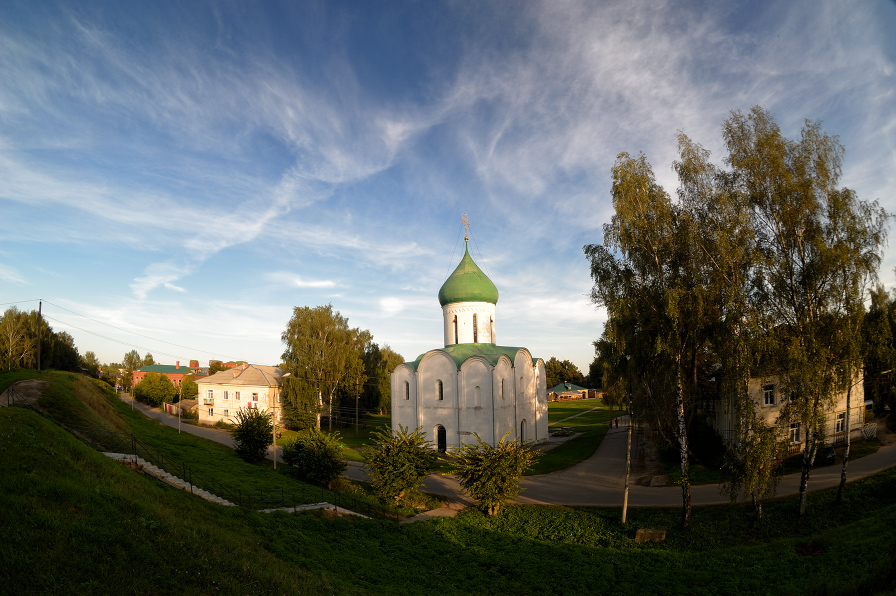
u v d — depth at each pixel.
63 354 94.75
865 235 27.80
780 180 29.09
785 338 28.34
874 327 28.41
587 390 148.88
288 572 18.28
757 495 31.56
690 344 30.48
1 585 10.87
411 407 59.16
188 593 13.24
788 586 21.27
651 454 54.19
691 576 23.69
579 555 27.19
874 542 23.62
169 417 82.88
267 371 81.38
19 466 16.88
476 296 62.03
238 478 35.72
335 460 40.09
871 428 45.06
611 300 30.66
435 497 40.31
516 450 35.97
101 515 15.26
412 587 21.33
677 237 29.77
